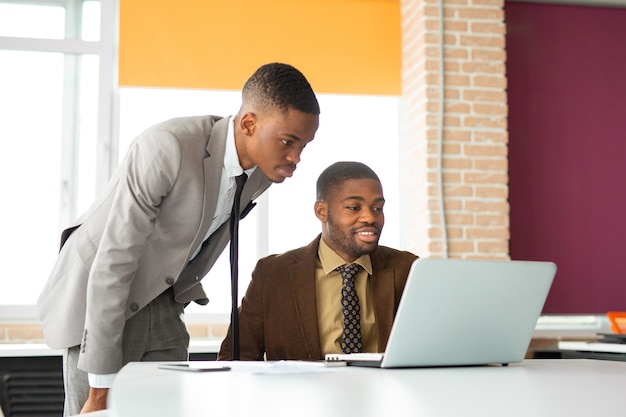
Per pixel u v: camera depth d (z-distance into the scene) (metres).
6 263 4.37
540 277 1.54
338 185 2.12
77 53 4.52
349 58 4.71
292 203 4.56
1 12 4.47
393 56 4.77
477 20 4.51
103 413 1.12
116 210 1.78
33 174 4.44
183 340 2.02
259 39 4.62
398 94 4.76
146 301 1.87
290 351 2.08
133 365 1.44
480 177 4.43
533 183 4.79
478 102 4.47
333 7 4.72
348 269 2.11
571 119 4.86
